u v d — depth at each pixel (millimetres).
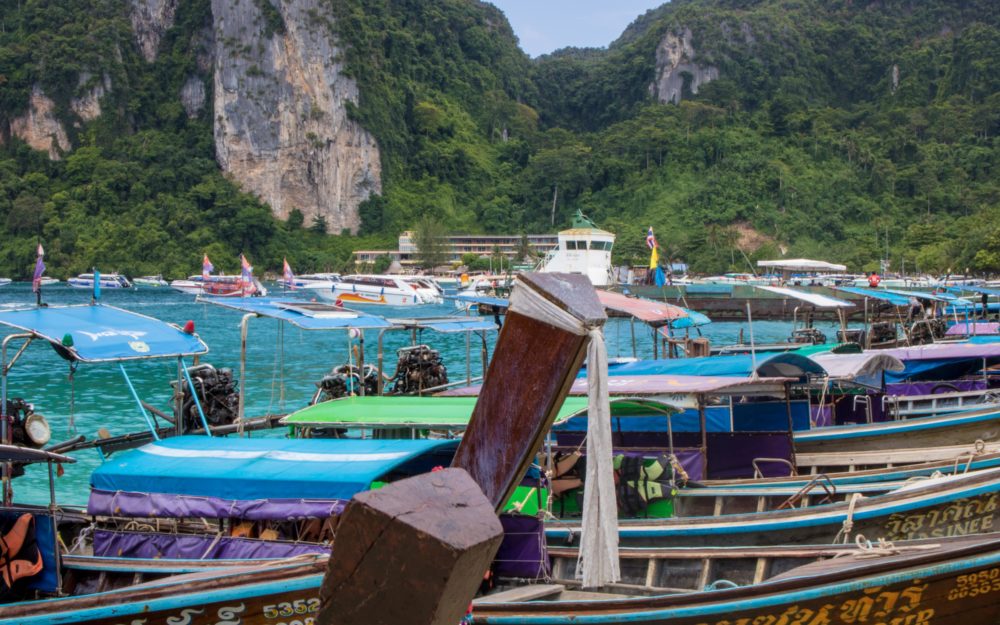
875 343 35906
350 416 14539
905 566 8258
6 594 10008
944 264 109438
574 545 11984
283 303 22812
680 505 14438
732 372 19000
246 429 19578
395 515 2836
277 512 10797
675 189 187250
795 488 14211
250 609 8812
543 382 4266
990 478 10836
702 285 92375
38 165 193375
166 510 11266
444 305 89438
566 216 199625
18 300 97438
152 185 191250
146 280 150625
